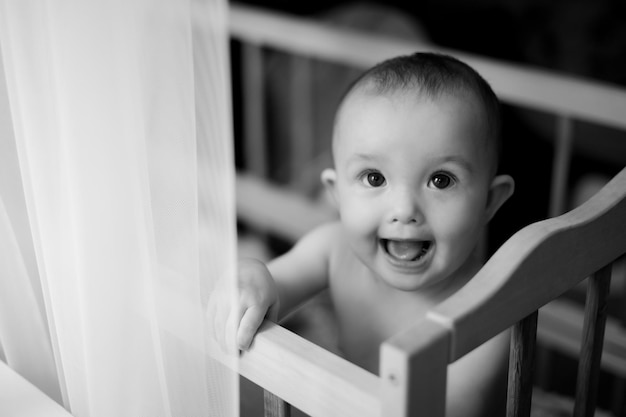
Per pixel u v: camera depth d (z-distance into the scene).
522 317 0.69
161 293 0.69
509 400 0.76
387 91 0.84
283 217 2.08
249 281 0.84
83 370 0.74
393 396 0.58
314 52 1.77
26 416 0.77
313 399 0.68
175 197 0.66
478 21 2.39
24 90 0.67
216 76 0.64
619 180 0.80
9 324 0.86
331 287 1.05
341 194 0.88
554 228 0.71
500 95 1.43
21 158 0.72
